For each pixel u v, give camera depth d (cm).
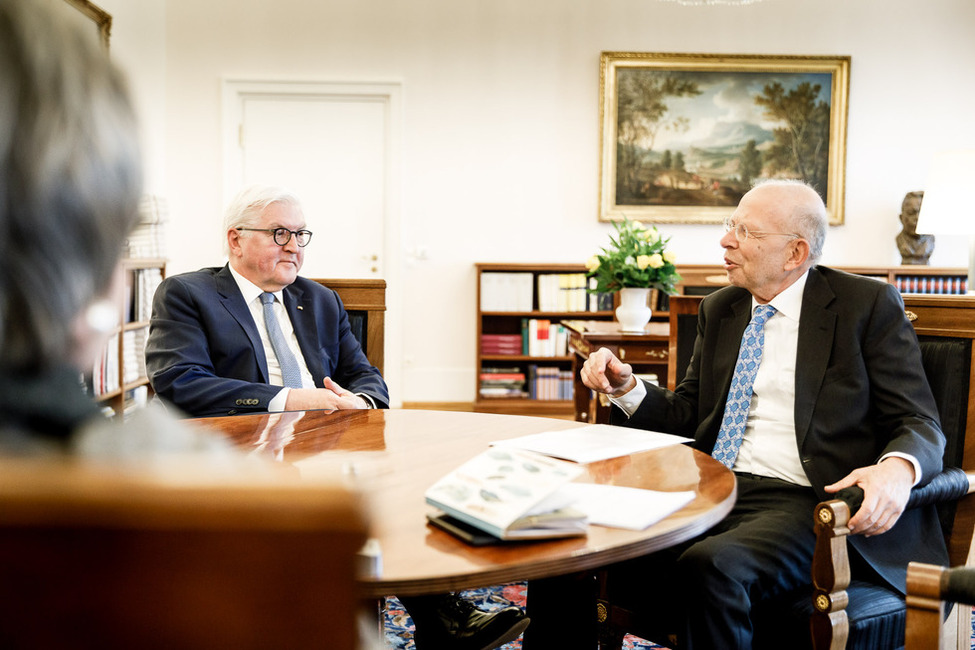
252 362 243
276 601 45
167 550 44
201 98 658
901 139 680
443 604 190
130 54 586
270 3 656
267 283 252
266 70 659
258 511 43
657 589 175
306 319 260
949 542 184
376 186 671
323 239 672
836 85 671
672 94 670
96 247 57
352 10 661
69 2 465
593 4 667
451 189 674
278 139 665
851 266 641
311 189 668
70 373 58
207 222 664
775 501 187
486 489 116
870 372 190
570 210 679
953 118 679
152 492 43
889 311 192
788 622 160
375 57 664
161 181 651
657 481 139
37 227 54
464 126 671
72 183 54
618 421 215
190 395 225
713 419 209
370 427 183
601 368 204
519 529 108
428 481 137
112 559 43
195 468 45
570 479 116
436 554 104
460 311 680
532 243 679
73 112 55
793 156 675
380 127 669
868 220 684
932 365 198
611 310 650
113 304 60
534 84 671
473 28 666
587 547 107
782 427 201
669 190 677
